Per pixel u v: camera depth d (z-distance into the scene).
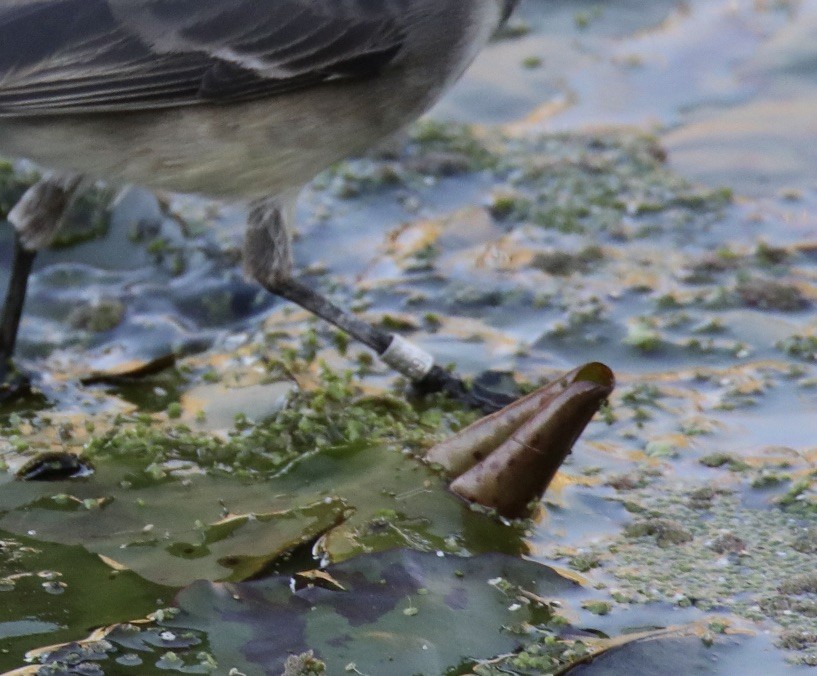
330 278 11.96
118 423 9.70
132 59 9.23
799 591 7.91
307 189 13.20
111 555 8.14
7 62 9.10
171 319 11.41
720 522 8.64
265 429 9.62
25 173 12.29
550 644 7.42
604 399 8.30
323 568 7.98
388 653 7.31
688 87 15.18
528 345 10.96
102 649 7.28
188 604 7.65
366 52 9.40
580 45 15.96
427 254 12.30
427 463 9.01
